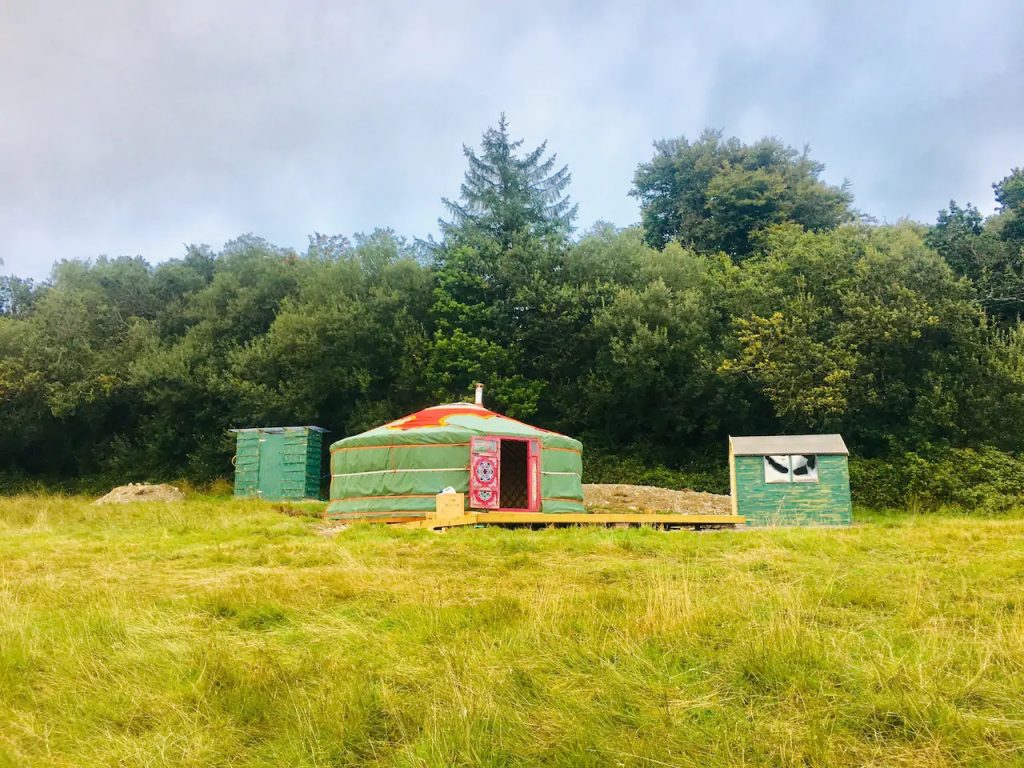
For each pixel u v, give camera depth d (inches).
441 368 1189.1
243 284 1413.6
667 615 268.8
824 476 650.2
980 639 247.9
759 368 1045.2
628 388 1140.5
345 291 1266.0
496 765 184.2
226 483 1177.4
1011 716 199.3
